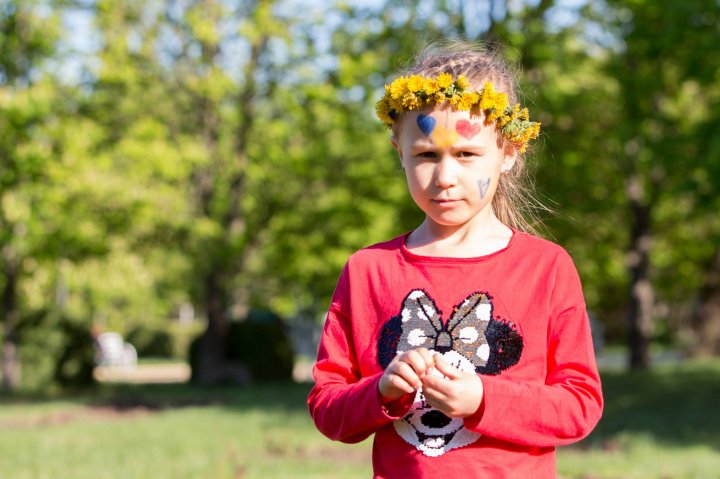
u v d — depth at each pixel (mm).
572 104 15711
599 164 17656
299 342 35281
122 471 7461
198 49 18328
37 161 15797
